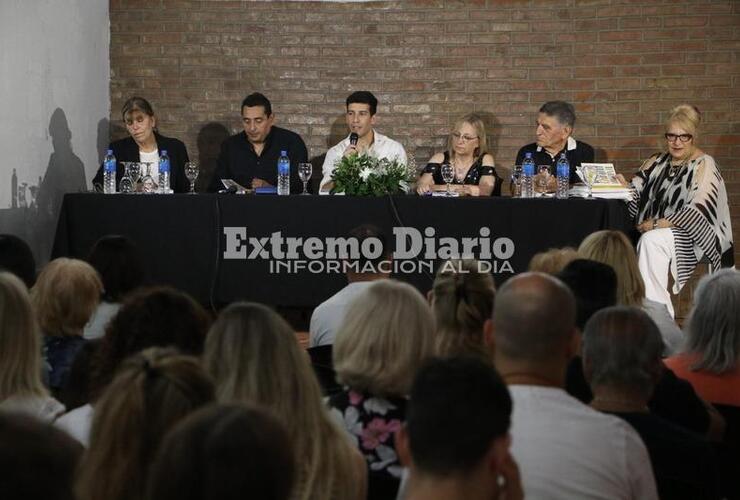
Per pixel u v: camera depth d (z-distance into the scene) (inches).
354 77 681.0
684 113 594.6
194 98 685.9
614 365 214.2
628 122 665.0
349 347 211.5
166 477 98.5
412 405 132.6
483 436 128.3
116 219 547.8
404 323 209.9
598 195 556.7
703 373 265.7
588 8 663.8
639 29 661.3
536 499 181.5
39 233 600.1
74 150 642.2
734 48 654.5
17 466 86.5
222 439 98.1
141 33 685.9
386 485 207.5
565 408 187.8
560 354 197.2
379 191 547.8
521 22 669.3
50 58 605.3
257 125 620.1
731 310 262.2
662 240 577.0
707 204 586.2
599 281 284.0
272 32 681.6
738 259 661.9
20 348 216.4
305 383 178.7
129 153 618.5
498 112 674.2
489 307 256.2
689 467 202.8
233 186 580.1
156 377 139.0
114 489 135.3
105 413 138.1
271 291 550.9
